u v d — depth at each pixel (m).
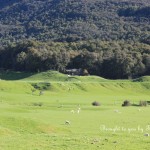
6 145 41.78
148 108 115.69
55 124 68.94
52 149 39.78
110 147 40.69
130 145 41.69
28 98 143.50
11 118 62.44
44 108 105.44
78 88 199.88
